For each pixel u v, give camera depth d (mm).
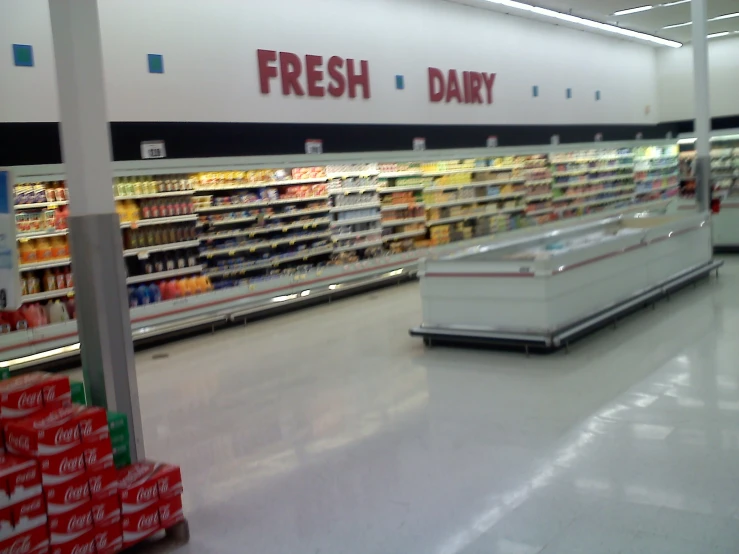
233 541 3543
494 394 5531
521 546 3256
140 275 8266
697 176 10586
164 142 7902
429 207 12391
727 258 12047
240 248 9336
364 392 5836
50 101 7289
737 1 13117
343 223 10812
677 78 18703
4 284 3639
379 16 11148
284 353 7379
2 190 3592
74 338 7320
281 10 9633
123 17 7902
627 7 13156
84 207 3619
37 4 7172
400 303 9789
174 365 7195
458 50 12641
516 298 6594
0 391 3283
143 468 3615
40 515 3086
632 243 8000
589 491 3748
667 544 3174
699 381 5457
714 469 3902
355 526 3578
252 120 9289
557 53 15109
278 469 4387
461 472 4117
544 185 14930
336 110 10484
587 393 5375
